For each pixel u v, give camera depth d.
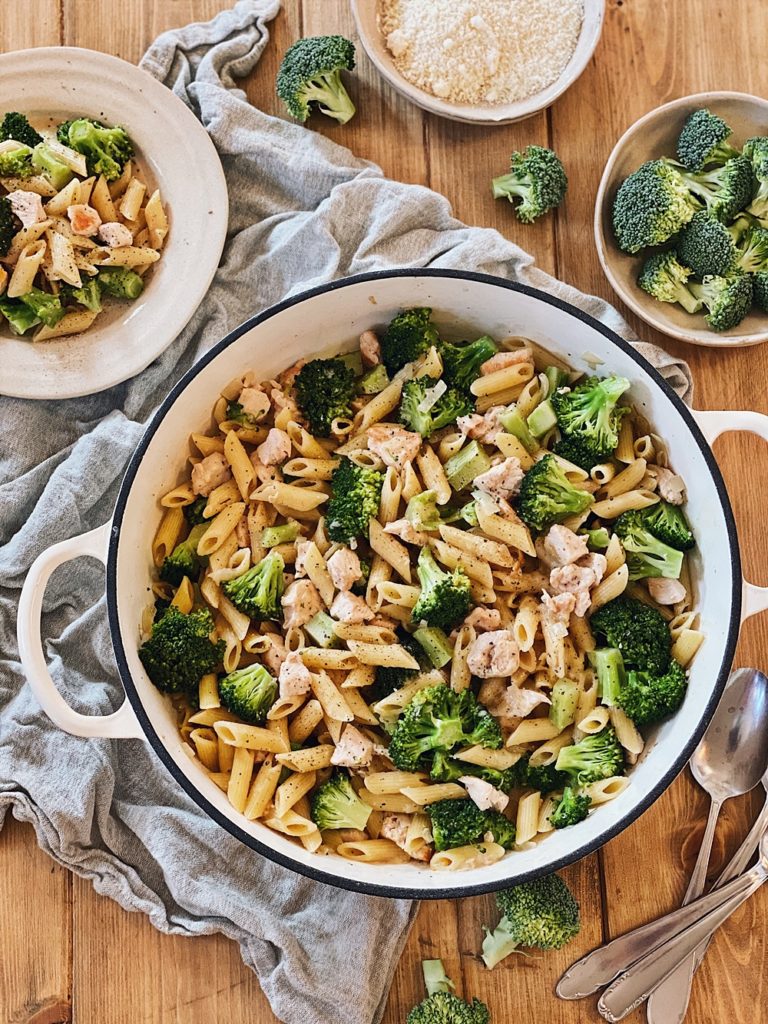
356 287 0.72
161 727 0.68
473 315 0.74
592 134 0.81
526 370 0.74
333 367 0.75
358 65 0.81
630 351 0.70
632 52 0.82
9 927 0.75
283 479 0.75
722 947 0.76
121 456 0.77
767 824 0.75
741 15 0.82
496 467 0.72
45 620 0.77
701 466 0.70
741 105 0.79
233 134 0.79
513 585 0.72
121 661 0.67
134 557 0.71
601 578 0.72
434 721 0.69
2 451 0.78
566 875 0.76
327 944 0.74
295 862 0.66
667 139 0.80
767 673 0.77
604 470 0.73
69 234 0.76
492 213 0.80
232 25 0.80
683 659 0.72
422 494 0.72
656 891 0.76
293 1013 0.73
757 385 0.80
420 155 0.81
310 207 0.80
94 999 0.74
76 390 0.77
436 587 0.70
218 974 0.74
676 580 0.73
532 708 0.71
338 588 0.72
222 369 0.72
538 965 0.75
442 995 0.73
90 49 0.81
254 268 0.79
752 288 0.78
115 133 0.77
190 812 0.75
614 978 0.74
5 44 0.81
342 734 0.71
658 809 0.76
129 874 0.75
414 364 0.74
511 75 0.79
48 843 0.74
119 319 0.78
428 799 0.70
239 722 0.71
